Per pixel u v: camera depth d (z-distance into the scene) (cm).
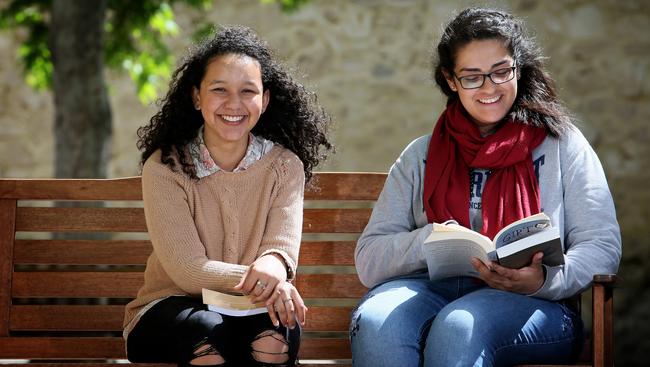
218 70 643
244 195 651
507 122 669
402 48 1775
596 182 652
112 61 1491
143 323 608
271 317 589
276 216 650
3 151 1773
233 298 591
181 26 1758
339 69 1775
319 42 1775
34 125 1777
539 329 604
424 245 607
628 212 1770
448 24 679
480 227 655
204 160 654
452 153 674
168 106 667
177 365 614
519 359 606
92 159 1280
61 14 1278
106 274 725
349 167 1766
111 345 714
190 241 627
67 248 727
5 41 1772
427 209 664
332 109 1770
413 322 611
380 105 1773
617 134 1777
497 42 651
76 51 1275
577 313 654
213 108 639
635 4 1773
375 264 658
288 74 685
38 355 710
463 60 655
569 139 664
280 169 659
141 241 729
